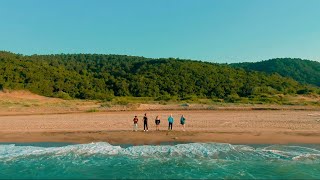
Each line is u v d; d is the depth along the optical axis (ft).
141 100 240.73
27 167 66.23
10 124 120.98
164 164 67.00
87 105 196.34
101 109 174.91
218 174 61.00
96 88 302.86
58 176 61.16
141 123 120.88
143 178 59.47
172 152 74.84
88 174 61.87
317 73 601.62
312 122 117.19
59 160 70.59
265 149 76.48
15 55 373.20
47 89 265.95
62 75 310.45
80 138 91.40
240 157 70.69
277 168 63.82
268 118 130.93
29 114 158.71
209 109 173.37
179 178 59.21
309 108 174.19
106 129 106.63
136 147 79.56
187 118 134.21
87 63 488.44
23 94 244.83
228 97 264.11
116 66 440.45
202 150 75.87
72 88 284.82
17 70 285.43
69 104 202.39
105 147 79.66
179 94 294.05
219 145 80.23
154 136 91.81
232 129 103.04
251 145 80.79
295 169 63.16
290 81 363.56
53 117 143.95
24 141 88.69
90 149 78.18
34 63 331.57
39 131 104.27
